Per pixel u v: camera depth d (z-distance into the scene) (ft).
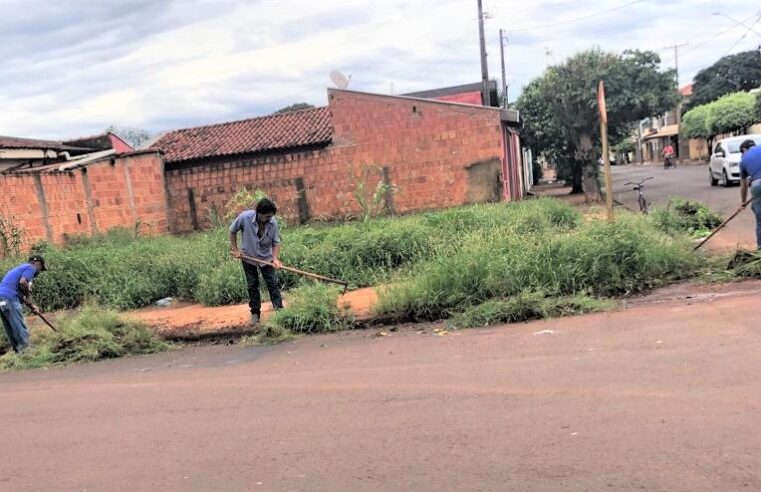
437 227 37.78
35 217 51.80
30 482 12.73
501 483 11.04
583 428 13.02
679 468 11.04
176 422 15.74
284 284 34.35
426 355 20.27
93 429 15.76
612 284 26.32
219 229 45.03
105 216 61.67
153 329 28.04
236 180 71.72
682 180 99.91
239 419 15.52
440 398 15.72
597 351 18.58
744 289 24.73
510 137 77.51
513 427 13.42
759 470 10.76
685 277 27.58
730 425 12.52
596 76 67.36
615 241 27.40
